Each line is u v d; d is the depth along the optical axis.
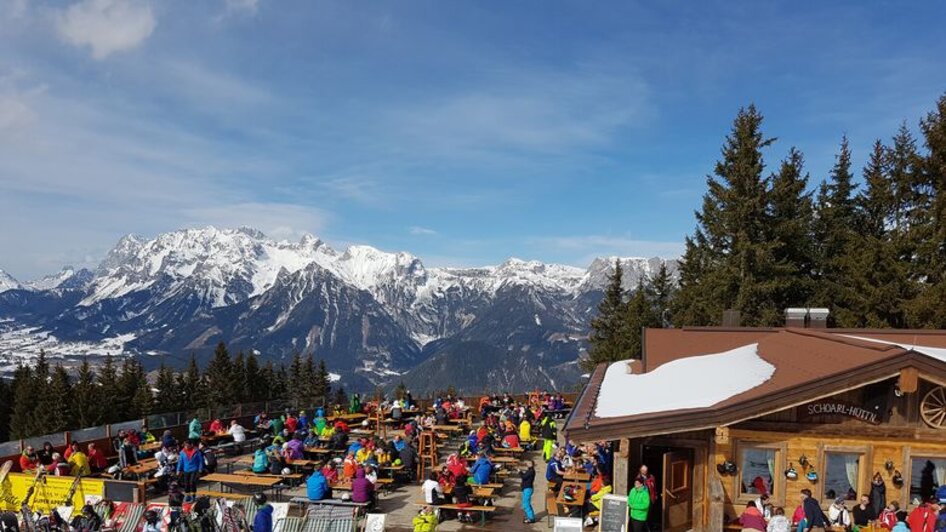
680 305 50.31
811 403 16.12
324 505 18.27
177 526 16.92
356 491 19.34
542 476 25.77
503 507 21.53
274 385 118.56
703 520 16.58
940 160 38.25
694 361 22.14
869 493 15.79
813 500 15.15
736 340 24.22
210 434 28.88
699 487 16.70
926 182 40.25
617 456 16.11
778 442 16.27
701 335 25.30
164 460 22.84
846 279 41.84
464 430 34.12
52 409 89.31
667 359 23.72
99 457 23.42
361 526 17.75
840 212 47.47
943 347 20.75
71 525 17.44
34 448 23.34
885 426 15.80
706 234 47.78
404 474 24.27
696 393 17.20
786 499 16.17
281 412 33.78
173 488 19.20
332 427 29.53
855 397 15.91
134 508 18.19
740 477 16.53
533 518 19.72
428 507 18.78
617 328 59.06
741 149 44.06
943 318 34.47
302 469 24.45
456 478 19.83
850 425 15.97
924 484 15.67
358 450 23.98
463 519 19.88
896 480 15.63
